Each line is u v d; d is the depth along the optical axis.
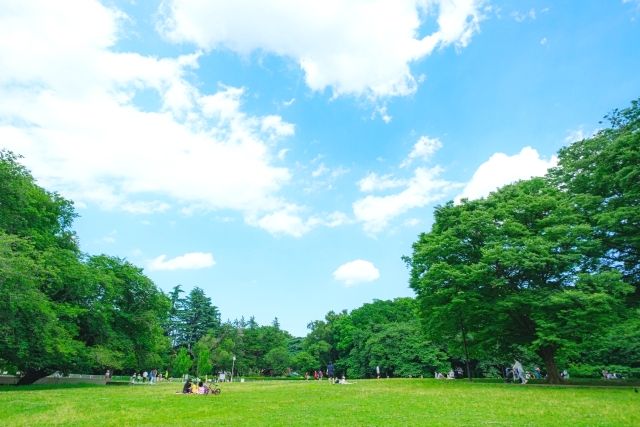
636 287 31.64
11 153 32.69
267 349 111.00
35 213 35.81
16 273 25.95
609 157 30.66
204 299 112.00
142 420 14.31
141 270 51.03
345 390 27.31
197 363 89.44
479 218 31.67
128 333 48.62
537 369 47.97
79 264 39.75
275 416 14.86
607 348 38.41
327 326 102.50
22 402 19.14
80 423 13.62
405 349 68.94
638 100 32.38
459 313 33.16
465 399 19.12
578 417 13.06
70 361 39.19
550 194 32.00
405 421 12.93
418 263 36.59
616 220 28.38
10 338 30.12
